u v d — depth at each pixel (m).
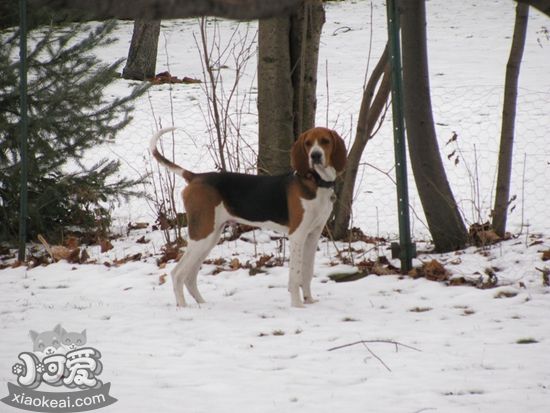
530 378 6.36
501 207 11.97
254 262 11.74
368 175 17.58
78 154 14.03
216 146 18.16
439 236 11.77
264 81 13.40
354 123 21.64
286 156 13.48
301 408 5.68
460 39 35.62
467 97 23.98
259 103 13.55
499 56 31.56
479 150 18.98
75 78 13.62
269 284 10.62
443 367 6.77
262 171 13.45
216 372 6.72
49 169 13.52
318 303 9.56
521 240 11.86
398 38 10.50
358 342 7.64
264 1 1.48
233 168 13.72
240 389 6.20
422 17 11.07
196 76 29.75
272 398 5.95
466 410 5.57
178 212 15.05
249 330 8.31
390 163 18.36
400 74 10.59
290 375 6.61
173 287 9.86
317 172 9.09
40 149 13.32
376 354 7.26
